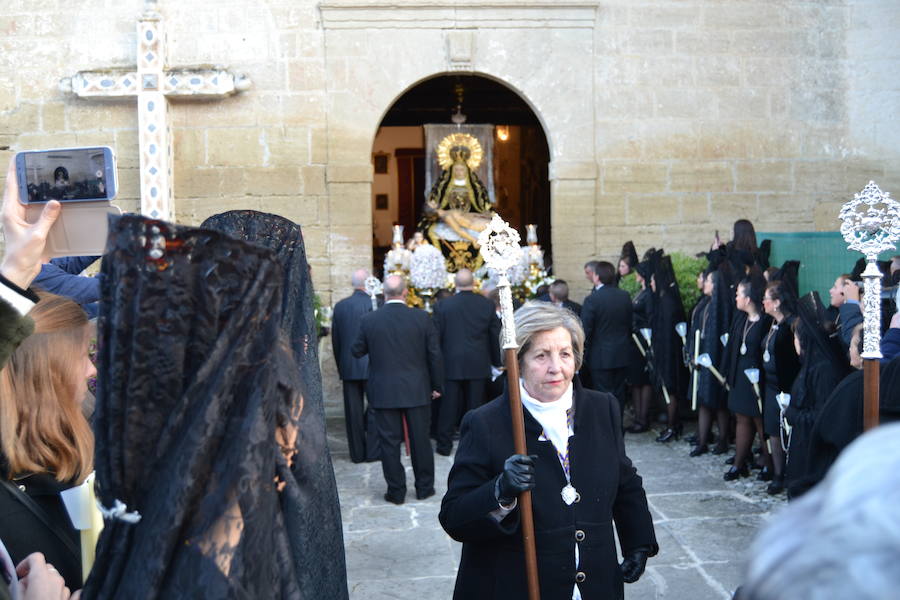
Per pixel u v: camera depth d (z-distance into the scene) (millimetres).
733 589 5082
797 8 11062
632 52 10984
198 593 1531
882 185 11156
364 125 10797
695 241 11125
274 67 10719
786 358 6598
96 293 3480
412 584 5379
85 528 2033
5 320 1807
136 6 10602
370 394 7188
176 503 1554
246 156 10758
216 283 1632
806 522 677
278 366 1724
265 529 1600
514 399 2609
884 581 590
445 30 10805
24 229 2359
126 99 10555
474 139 13719
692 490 7152
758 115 11102
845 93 11148
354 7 10688
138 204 10641
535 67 10914
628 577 2852
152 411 1634
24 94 10555
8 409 1991
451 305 8883
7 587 1732
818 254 9672
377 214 20672
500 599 2658
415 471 7250
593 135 10984
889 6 11023
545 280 10781
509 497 2549
